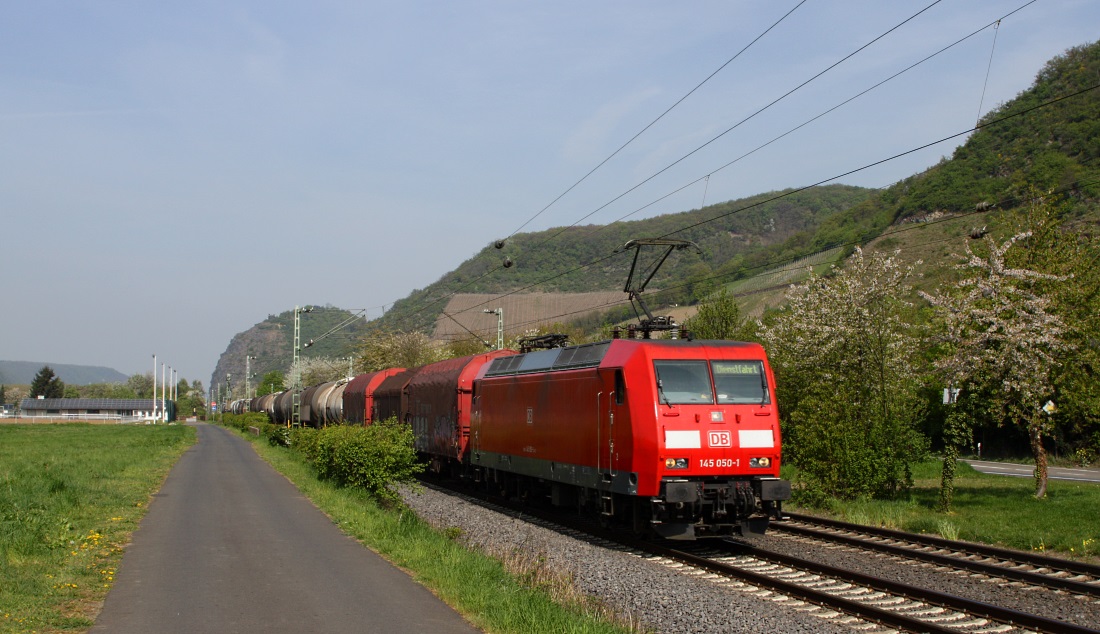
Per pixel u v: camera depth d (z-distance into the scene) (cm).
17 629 900
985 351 2044
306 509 2095
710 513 1667
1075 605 1190
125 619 988
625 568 1430
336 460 2397
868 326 2386
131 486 2488
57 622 949
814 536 1812
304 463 3378
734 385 1705
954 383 2055
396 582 1228
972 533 1733
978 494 2317
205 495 2383
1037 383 2006
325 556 1437
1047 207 2216
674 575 1397
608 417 1784
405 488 2805
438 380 3105
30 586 1091
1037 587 1305
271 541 1585
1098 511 1845
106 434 6738
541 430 2164
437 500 2517
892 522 1933
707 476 1652
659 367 1684
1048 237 2184
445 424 2980
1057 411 2108
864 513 2030
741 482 1666
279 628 962
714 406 1670
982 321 2098
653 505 1636
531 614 995
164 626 961
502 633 948
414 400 3459
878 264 2522
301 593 1146
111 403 15075
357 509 1972
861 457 2262
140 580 1211
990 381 2070
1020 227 2247
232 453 4575
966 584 1331
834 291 2544
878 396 2361
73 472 2695
